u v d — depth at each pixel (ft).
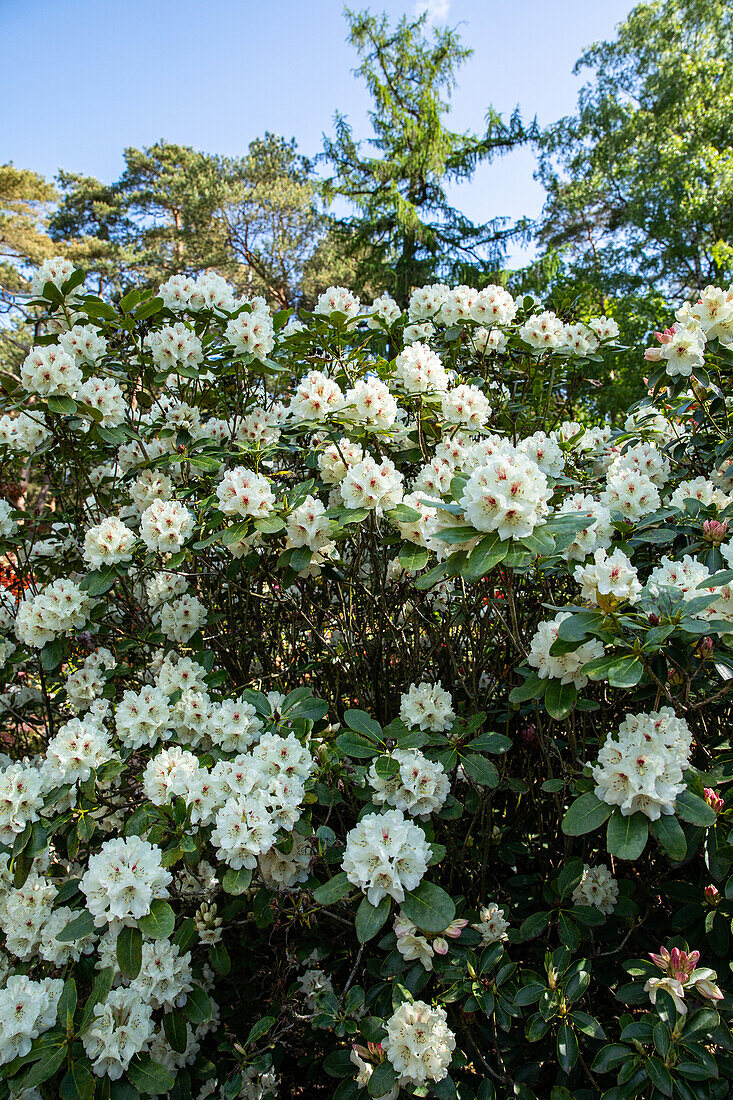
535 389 11.30
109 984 5.17
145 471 9.78
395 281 46.98
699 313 8.12
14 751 10.94
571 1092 5.65
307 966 7.22
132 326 9.29
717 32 60.64
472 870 7.65
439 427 8.82
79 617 8.24
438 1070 4.98
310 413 7.83
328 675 9.71
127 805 7.33
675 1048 4.78
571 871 6.12
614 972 6.54
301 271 69.82
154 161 81.41
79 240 74.38
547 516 5.72
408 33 47.75
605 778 4.85
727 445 8.06
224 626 10.11
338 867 7.46
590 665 5.04
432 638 8.93
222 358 9.82
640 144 57.41
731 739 7.05
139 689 9.58
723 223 46.29
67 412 8.25
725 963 5.70
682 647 5.38
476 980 5.48
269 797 5.70
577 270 55.62
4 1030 5.03
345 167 50.57
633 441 9.88
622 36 64.13
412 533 6.86
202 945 6.95
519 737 8.64
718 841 5.45
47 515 10.19
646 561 8.19
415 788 5.87
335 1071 5.81
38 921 6.47
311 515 7.15
